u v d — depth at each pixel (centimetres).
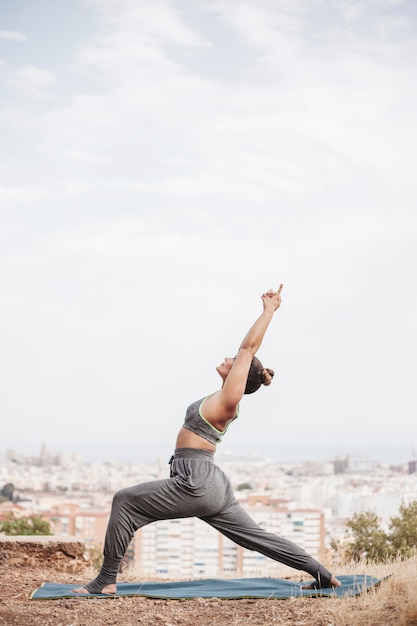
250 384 637
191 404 629
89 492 7556
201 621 551
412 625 513
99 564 1016
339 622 532
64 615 562
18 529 1427
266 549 622
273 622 541
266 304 637
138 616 562
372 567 789
